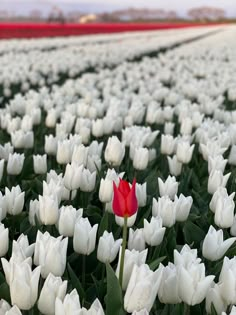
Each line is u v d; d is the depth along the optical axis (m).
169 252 2.95
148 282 1.88
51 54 15.14
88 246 2.48
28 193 3.80
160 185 3.33
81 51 17.45
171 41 23.19
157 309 2.48
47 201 2.66
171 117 6.43
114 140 3.82
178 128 6.41
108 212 3.20
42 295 1.97
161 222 2.64
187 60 15.62
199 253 3.02
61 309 1.83
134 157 3.99
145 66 12.70
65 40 22.42
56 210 2.69
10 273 1.99
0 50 16.77
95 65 14.16
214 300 2.14
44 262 2.21
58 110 6.33
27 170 4.34
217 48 20.53
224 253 2.56
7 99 8.83
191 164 4.97
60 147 3.84
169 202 2.81
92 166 3.96
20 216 3.34
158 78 11.16
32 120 5.66
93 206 3.43
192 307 2.36
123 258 2.12
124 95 7.86
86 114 6.14
